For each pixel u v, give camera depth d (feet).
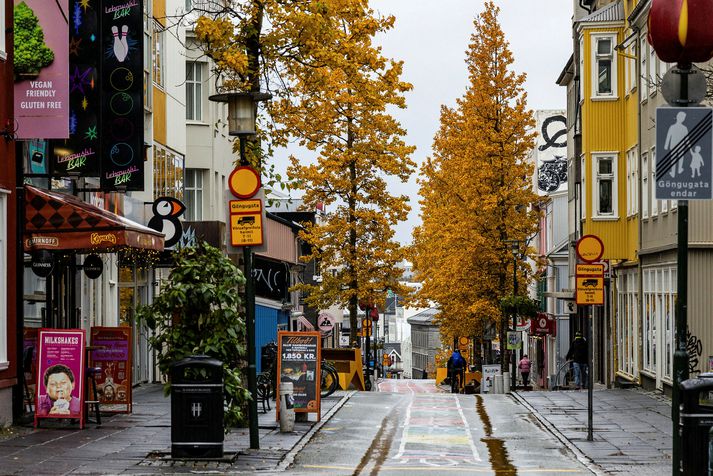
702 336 105.91
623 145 146.20
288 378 80.07
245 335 63.52
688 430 45.88
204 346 61.00
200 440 56.59
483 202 179.32
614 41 146.41
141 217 120.06
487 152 180.96
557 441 73.36
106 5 94.58
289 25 77.30
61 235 71.67
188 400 56.65
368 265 176.24
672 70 43.21
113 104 94.68
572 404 106.22
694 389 45.62
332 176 173.06
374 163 173.47
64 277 89.92
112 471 51.83
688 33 42.29
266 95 65.31
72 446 60.13
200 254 62.64
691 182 42.83
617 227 145.89
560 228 274.77
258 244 63.57
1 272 67.92
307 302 181.57
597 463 60.80
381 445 69.15
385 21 88.22
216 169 160.35
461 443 71.46
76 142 83.56
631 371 139.74
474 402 111.55
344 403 104.42
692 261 105.60
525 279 187.21
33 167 80.74
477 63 182.39
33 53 69.97
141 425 70.85
